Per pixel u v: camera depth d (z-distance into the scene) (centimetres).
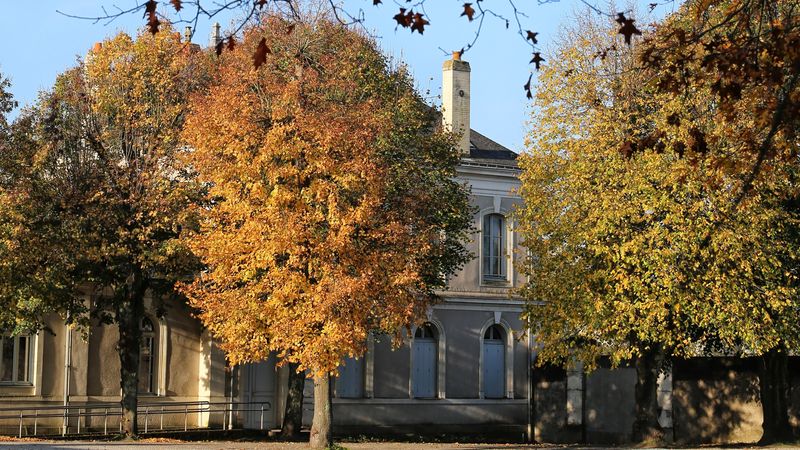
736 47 1254
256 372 4022
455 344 4431
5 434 3431
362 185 2747
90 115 3281
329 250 2653
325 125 2733
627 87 3144
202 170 2792
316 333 2653
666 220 2978
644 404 3409
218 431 3731
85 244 3108
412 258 2808
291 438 3600
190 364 3906
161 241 3197
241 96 2814
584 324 3133
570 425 4200
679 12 2236
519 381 4556
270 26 3055
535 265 3356
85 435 3397
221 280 2725
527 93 1141
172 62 3300
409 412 4303
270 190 2734
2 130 3162
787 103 1233
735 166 1429
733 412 3803
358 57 3312
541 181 3288
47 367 3566
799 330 3072
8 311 3048
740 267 2945
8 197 3047
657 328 2989
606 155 3123
